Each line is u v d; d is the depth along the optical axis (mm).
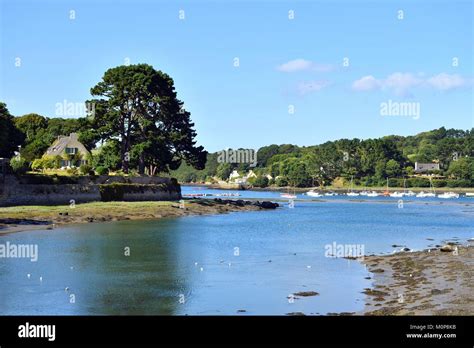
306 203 147375
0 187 76000
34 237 55125
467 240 59719
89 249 47750
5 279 35000
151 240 54969
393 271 38312
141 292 31969
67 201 84188
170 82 109312
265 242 55469
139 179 101438
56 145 123562
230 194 193500
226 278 36094
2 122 102500
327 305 28953
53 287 32938
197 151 113812
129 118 105875
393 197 189000
